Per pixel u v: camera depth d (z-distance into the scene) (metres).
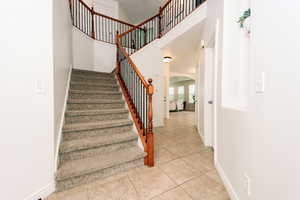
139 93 2.41
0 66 1.01
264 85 0.83
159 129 3.99
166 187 1.42
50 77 1.33
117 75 3.25
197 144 2.71
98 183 1.47
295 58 0.62
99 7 5.03
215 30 1.83
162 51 4.08
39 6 1.24
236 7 1.45
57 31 1.65
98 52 4.38
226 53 1.54
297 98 0.61
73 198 1.25
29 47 1.17
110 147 1.86
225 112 1.49
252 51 0.96
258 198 0.88
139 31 4.84
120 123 2.14
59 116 1.69
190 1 3.15
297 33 0.61
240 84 1.40
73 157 1.63
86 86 2.76
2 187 1.03
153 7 5.72
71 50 3.05
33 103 1.20
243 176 1.08
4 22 1.03
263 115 0.84
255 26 0.93
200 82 3.25
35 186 1.20
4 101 1.03
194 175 1.64
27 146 1.16
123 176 1.60
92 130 1.94
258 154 0.89
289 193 0.65
